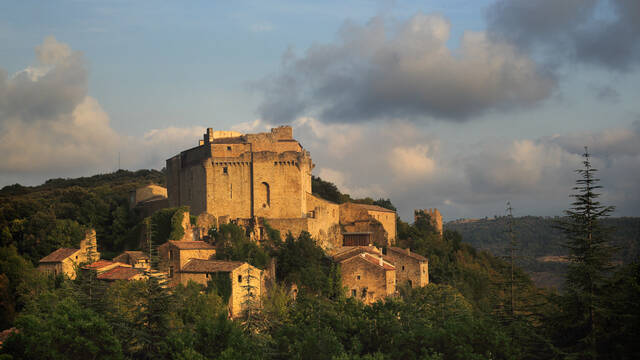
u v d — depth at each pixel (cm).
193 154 14938
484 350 8650
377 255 13625
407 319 10019
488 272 16850
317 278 11925
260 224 13638
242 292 10869
